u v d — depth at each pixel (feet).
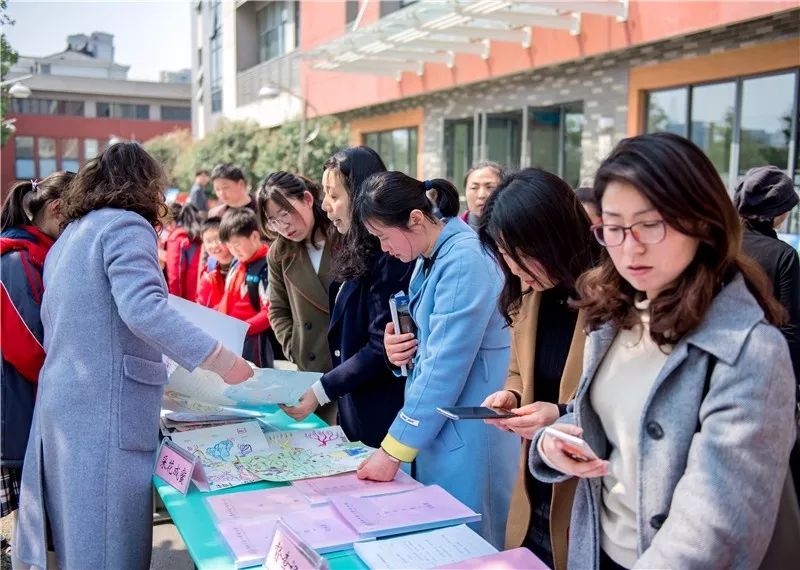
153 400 6.11
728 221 3.33
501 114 30.17
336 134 40.16
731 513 3.12
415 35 26.71
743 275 3.50
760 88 19.72
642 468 3.55
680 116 22.25
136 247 5.84
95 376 5.82
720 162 21.11
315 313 9.12
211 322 6.99
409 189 5.98
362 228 6.93
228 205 14.97
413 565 4.47
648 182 3.26
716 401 3.26
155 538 10.21
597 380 4.02
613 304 3.86
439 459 6.19
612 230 3.46
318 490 5.68
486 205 5.09
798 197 8.73
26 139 82.28
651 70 22.79
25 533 6.28
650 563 3.28
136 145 6.32
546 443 3.90
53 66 85.71
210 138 48.26
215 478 5.95
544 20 23.32
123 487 5.86
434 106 34.32
